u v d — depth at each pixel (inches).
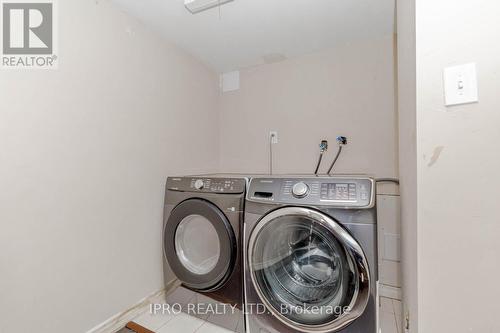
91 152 50.9
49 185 44.2
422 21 28.4
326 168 78.3
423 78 28.4
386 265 65.5
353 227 41.0
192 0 53.6
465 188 26.6
